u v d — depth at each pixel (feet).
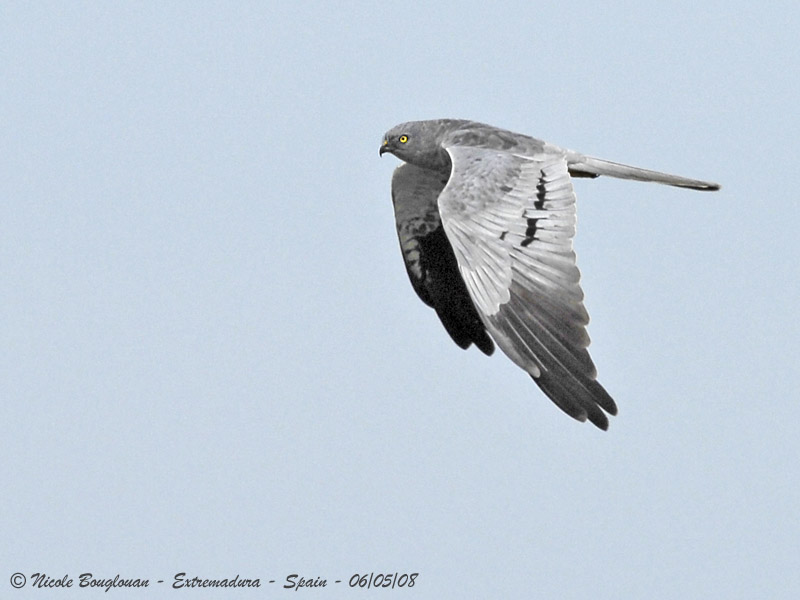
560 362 42.29
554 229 43.73
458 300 51.98
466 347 51.67
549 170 45.37
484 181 45.19
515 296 43.11
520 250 43.60
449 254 52.11
